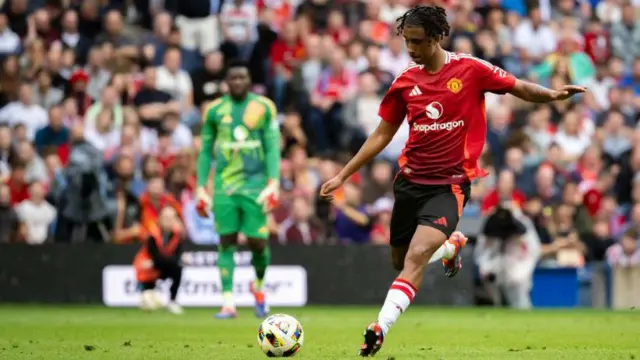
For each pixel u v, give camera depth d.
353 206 61.59
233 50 71.94
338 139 68.88
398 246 27.27
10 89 68.19
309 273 58.44
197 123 68.06
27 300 57.97
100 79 68.88
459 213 25.88
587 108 76.62
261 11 75.19
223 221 45.62
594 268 60.94
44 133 65.38
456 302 59.50
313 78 70.56
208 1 73.31
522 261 58.34
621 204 70.12
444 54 26.30
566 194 64.44
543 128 70.94
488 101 72.31
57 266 57.84
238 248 57.50
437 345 30.52
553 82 75.81
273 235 60.38
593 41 81.50
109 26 70.88
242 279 57.59
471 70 26.09
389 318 24.39
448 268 27.88
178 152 62.47
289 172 63.50
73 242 58.09
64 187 60.78
